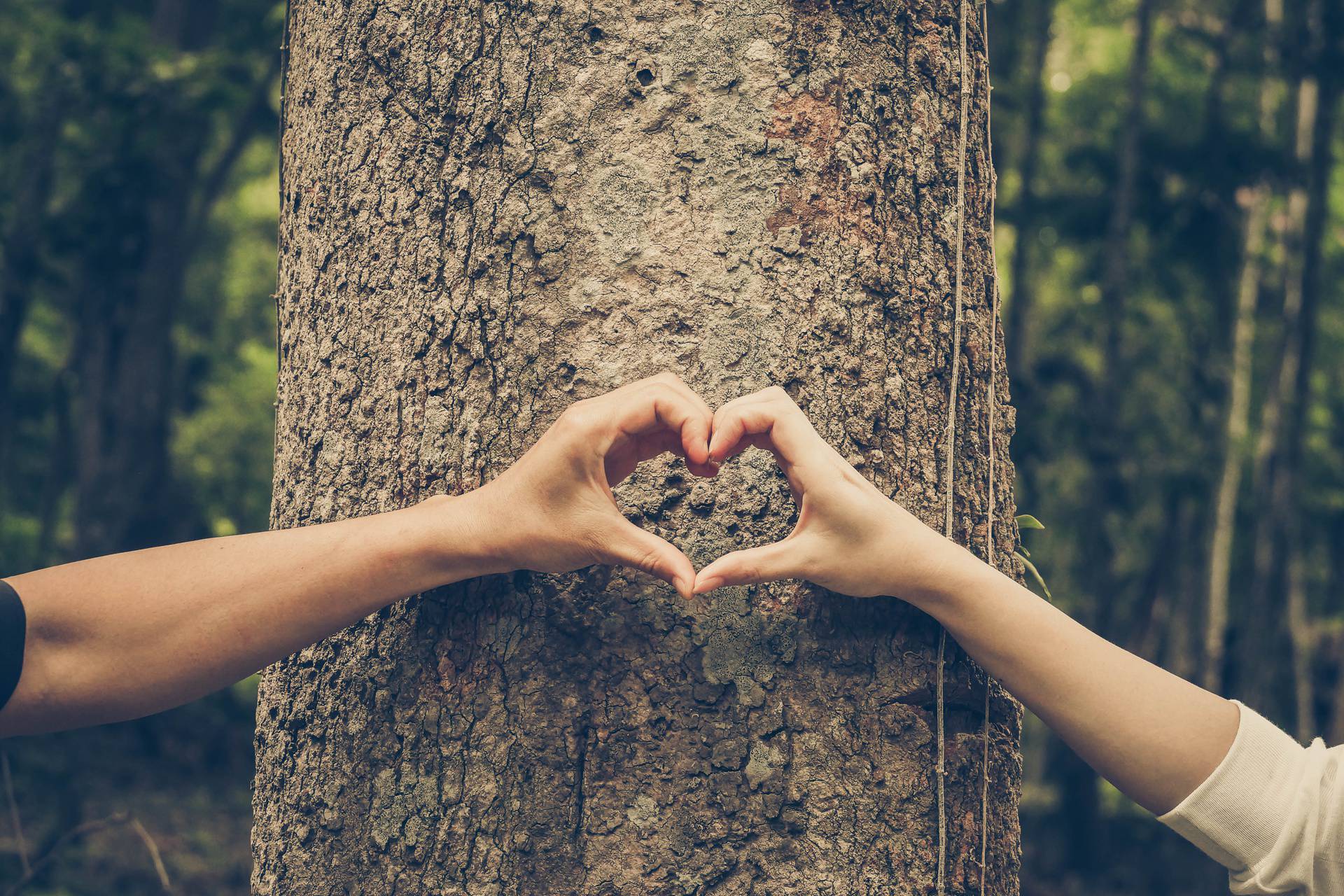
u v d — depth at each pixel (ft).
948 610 3.29
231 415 37.22
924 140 3.58
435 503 3.30
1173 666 28.58
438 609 3.44
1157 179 20.85
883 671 3.41
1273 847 3.27
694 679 3.35
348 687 3.51
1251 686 20.31
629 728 3.33
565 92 3.44
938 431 3.54
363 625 3.51
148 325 24.23
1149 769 3.31
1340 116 21.47
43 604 3.22
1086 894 19.15
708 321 3.40
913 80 3.58
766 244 3.43
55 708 3.22
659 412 3.18
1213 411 23.66
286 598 3.22
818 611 3.39
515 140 3.45
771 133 3.44
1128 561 29.68
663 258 3.41
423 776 3.41
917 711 3.43
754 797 3.33
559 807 3.32
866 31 3.53
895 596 3.30
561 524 3.21
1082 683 3.28
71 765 16.21
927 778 3.41
